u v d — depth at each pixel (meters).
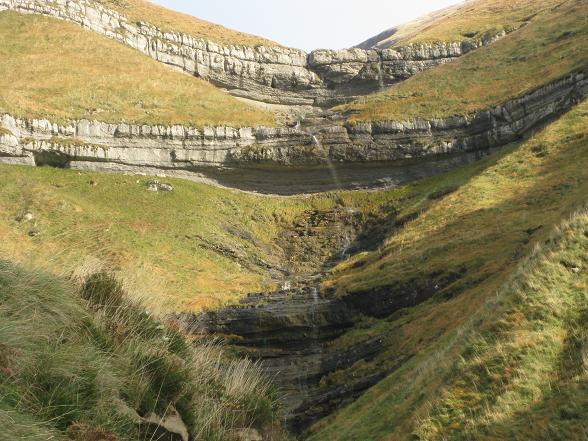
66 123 72.88
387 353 34.19
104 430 7.11
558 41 84.19
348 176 75.88
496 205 48.34
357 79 108.12
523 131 70.62
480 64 87.94
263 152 75.06
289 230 69.38
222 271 55.94
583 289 17.14
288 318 41.62
